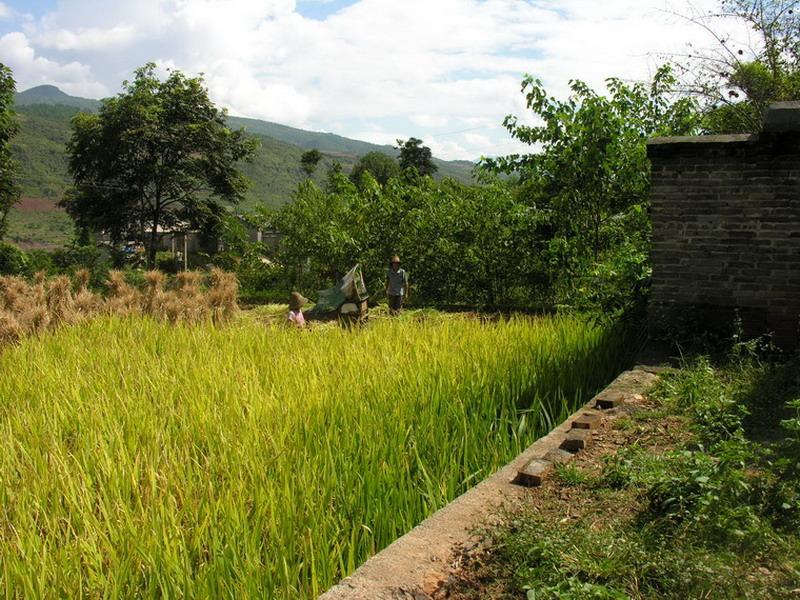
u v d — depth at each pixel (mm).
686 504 3990
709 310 9461
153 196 46938
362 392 6762
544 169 15492
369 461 5215
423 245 21406
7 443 5379
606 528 3898
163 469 4781
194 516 4234
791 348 9094
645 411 6320
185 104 45438
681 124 14625
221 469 4934
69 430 5969
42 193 120438
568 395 7602
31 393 7223
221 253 31406
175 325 11797
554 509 4230
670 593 3199
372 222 22203
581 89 14977
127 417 5969
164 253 47469
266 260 28828
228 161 46938
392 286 17578
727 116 17078
